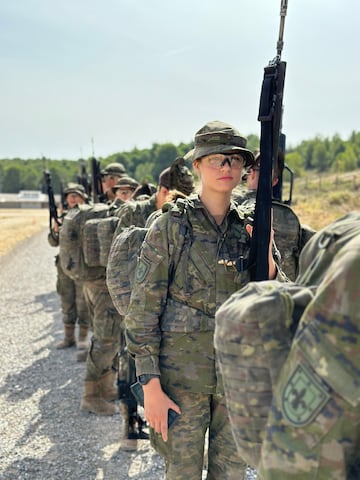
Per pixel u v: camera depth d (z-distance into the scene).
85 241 4.23
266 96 2.00
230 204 2.26
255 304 1.22
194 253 2.16
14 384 5.09
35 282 11.77
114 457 3.58
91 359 4.32
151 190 5.09
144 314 2.17
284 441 1.12
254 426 1.24
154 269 2.16
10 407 4.52
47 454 3.64
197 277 2.16
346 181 45.62
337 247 1.20
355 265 1.08
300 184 51.81
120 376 3.60
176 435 2.22
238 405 1.26
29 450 3.71
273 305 1.21
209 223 2.18
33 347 6.42
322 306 1.10
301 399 1.10
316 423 1.08
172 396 2.19
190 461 2.25
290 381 1.13
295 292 1.24
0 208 75.25
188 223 2.17
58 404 4.56
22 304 9.14
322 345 1.09
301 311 1.22
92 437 3.89
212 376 2.16
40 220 38.16
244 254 2.19
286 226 3.04
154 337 2.18
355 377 1.06
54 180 102.56
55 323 7.66
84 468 3.44
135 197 5.07
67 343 6.37
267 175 2.05
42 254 17.70
